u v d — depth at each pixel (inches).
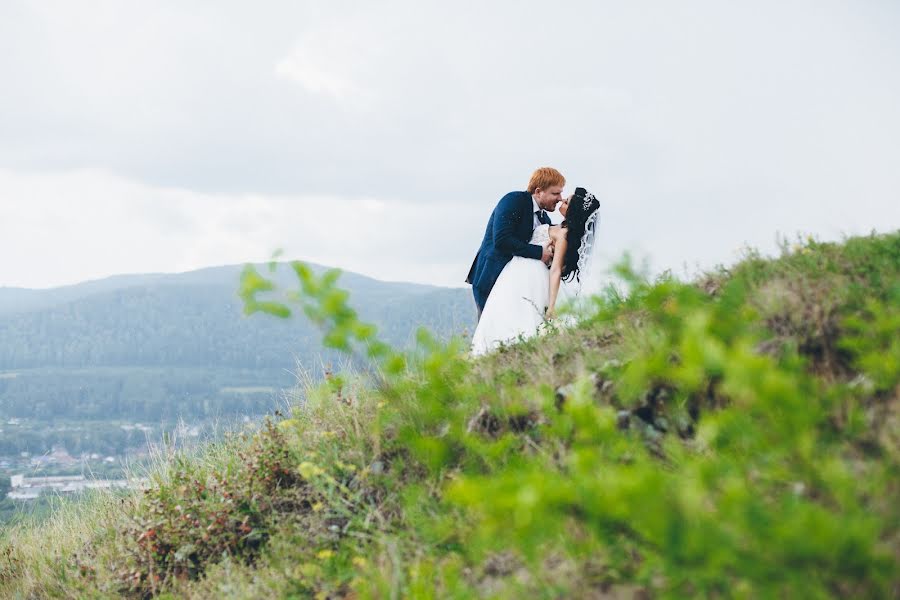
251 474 197.3
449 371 157.8
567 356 180.1
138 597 188.2
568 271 283.3
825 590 82.4
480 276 292.4
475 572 124.1
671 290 123.6
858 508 87.7
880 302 135.4
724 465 101.0
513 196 286.4
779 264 174.9
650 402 136.9
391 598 124.2
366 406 199.0
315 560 158.4
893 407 111.3
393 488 161.9
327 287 99.7
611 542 98.5
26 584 228.7
